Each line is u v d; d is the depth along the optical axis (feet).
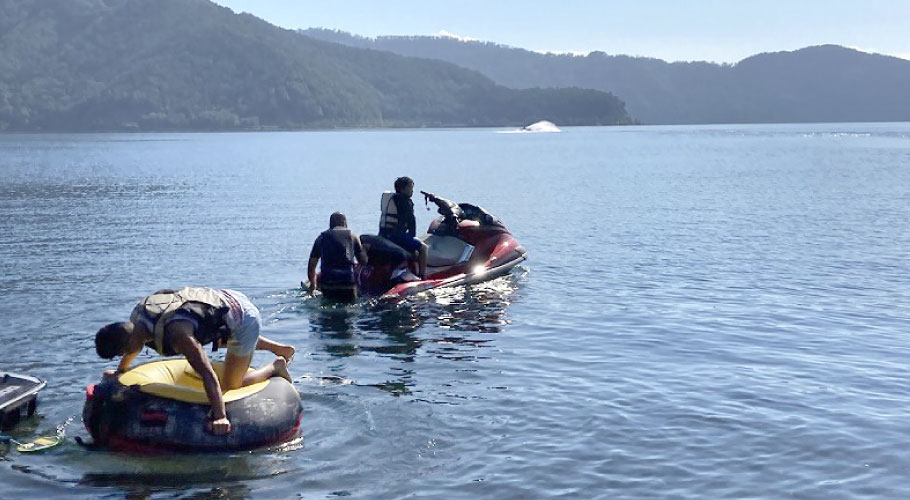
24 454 24.61
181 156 269.23
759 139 470.80
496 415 28.07
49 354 34.71
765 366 33.65
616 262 58.29
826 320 41.09
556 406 28.94
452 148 345.10
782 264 57.00
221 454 24.63
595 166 195.93
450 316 42.39
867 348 36.19
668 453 25.08
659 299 46.09
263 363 34.22
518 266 56.59
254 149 344.69
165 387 25.12
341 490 22.67
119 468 23.77
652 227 78.18
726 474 23.71
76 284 49.78
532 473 23.73
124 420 24.84
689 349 36.17
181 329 24.17
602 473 23.75
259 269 55.36
